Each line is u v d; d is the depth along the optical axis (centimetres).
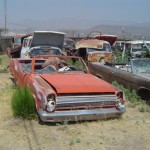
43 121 472
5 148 402
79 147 408
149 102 613
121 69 702
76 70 604
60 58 654
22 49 1256
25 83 566
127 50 1470
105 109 491
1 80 866
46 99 462
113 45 1631
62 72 578
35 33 1112
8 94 655
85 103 477
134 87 636
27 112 501
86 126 479
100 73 750
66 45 1647
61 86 479
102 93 488
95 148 406
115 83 656
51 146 409
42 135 443
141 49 1462
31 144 414
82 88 481
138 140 436
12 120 498
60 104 465
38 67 655
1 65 1271
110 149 405
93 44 1165
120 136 448
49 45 1162
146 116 546
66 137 438
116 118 511
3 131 455
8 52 1638
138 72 652
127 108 593
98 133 456
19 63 688
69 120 475
